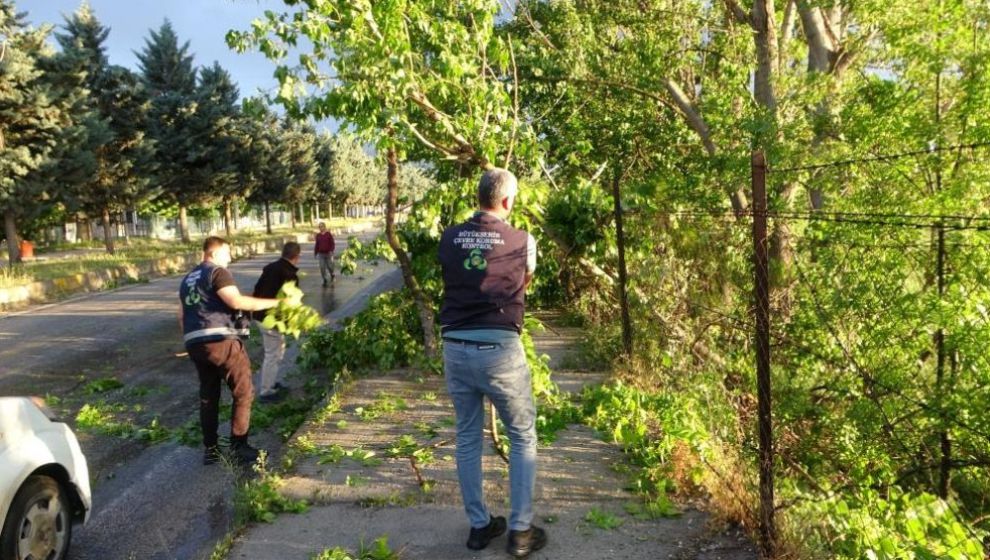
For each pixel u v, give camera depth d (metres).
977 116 5.91
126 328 13.35
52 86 24.45
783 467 5.11
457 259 3.57
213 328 5.77
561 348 8.95
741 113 10.60
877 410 5.18
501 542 3.79
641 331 7.38
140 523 4.90
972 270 5.02
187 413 7.73
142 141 30.92
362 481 4.68
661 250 7.20
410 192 8.79
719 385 5.61
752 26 11.36
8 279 18.19
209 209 51.28
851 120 6.86
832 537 3.59
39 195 23.59
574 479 4.59
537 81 12.46
